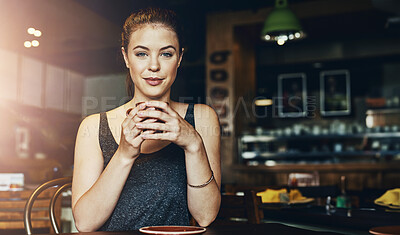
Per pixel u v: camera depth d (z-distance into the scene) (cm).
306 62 799
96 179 117
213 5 657
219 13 682
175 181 117
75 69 914
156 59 113
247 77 748
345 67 797
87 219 105
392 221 165
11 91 790
